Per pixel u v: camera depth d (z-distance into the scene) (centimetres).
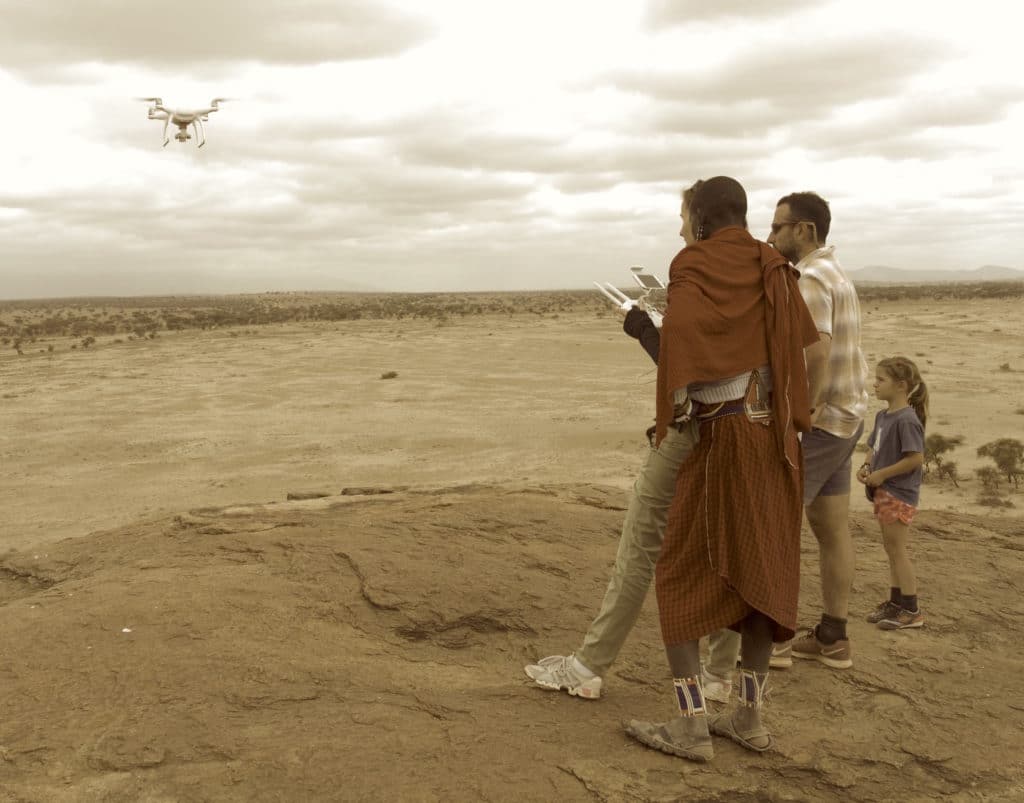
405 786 308
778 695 398
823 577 427
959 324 8856
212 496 2759
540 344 7731
